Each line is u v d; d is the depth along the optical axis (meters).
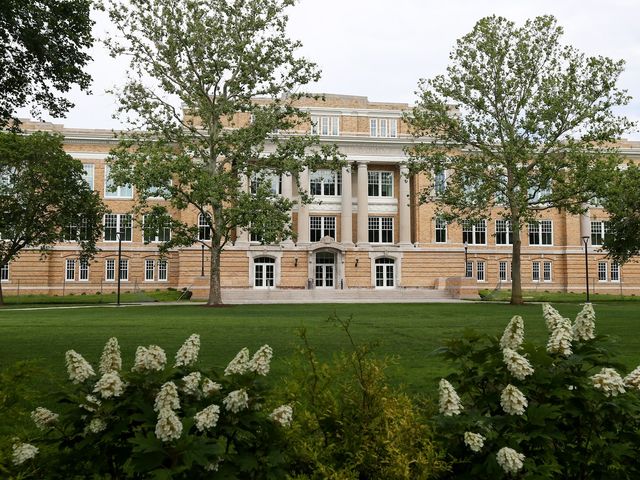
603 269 72.56
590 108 40.94
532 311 35.22
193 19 41.12
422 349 15.86
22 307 43.50
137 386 4.20
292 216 67.06
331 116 67.94
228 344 16.86
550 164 42.47
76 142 66.44
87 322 26.36
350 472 4.19
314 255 65.88
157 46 40.56
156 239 67.56
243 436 4.17
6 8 16.03
